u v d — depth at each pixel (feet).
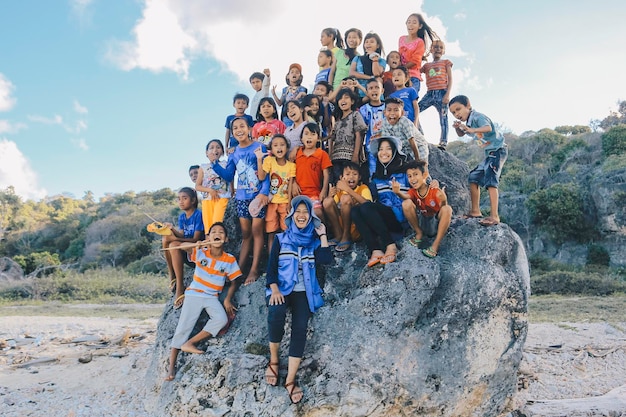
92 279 86.99
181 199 20.71
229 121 25.86
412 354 15.23
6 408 18.78
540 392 21.49
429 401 15.19
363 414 14.65
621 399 19.69
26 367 25.35
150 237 139.54
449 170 23.17
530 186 117.60
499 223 18.06
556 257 99.50
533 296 65.10
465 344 15.74
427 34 26.43
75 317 47.75
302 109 20.89
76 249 149.07
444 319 15.66
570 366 24.98
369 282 16.11
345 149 19.92
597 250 94.73
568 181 111.96
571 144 125.49
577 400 19.70
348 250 18.01
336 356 15.16
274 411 14.76
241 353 16.28
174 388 16.28
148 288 78.23
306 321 15.49
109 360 26.22
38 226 171.73
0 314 53.31
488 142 18.56
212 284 17.61
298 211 16.20
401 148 18.43
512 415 17.03
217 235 17.65
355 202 17.88
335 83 26.53
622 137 113.70
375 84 20.95
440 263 16.31
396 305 15.42
